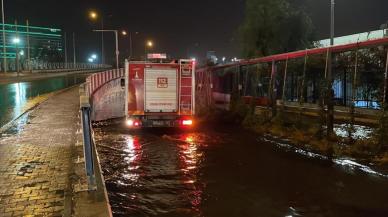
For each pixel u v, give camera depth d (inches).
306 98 796.6
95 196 261.9
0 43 4242.1
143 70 715.4
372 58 669.9
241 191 392.5
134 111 717.3
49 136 491.8
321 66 767.7
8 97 1072.2
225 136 713.0
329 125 580.1
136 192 391.9
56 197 269.4
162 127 746.2
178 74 724.0
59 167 345.1
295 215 329.4
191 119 730.2
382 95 547.8
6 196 271.3
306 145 596.4
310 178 434.0
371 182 415.8
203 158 537.3
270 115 759.7
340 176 440.8
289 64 830.5
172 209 344.8
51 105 863.7
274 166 489.1
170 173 462.0
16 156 385.4
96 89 1149.7
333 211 337.7
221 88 1104.2
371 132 539.5
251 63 854.5
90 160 271.7
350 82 700.7
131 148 609.0
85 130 271.1
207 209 344.2
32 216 236.5
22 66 3026.6
